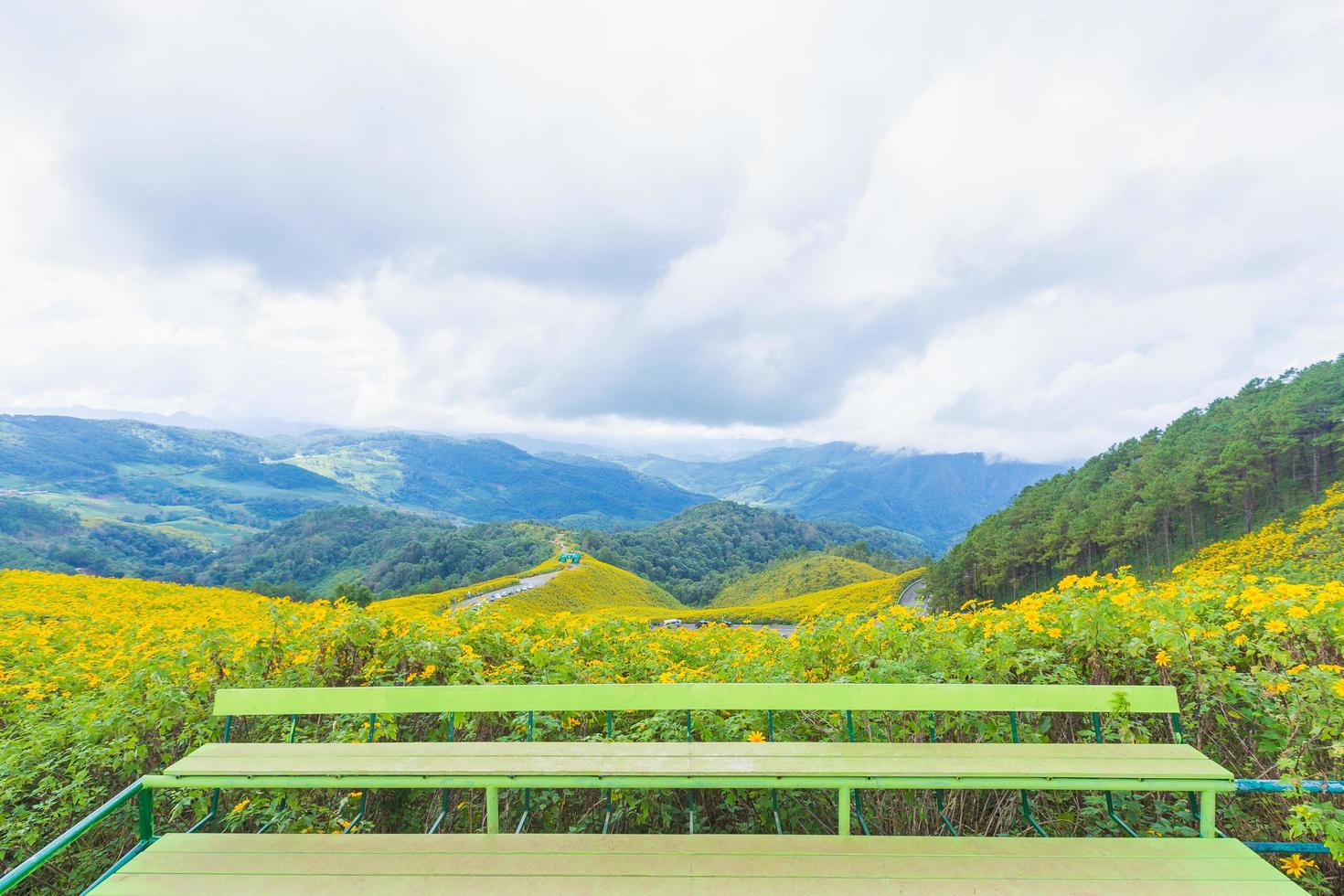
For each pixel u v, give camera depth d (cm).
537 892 216
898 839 241
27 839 337
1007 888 215
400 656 427
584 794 352
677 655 524
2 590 1363
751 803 333
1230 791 249
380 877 226
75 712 393
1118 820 283
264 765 272
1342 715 261
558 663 434
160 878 227
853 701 278
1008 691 277
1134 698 277
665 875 223
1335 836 234
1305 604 319
